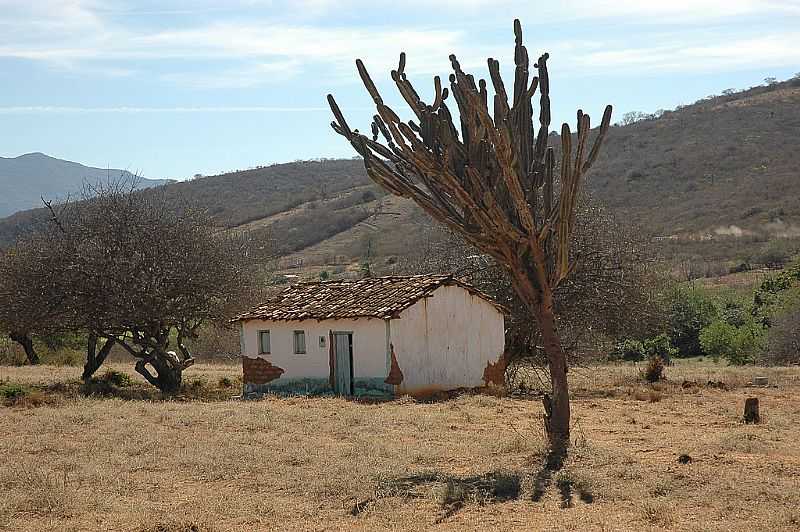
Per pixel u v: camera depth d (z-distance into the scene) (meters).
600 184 101.62
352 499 12.31
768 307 50.41
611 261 32.97
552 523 10.74
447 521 11.05
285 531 10.79
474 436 17.31
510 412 21.73
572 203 14.04
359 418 20.12
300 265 83.38
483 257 33.78
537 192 15.03
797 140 101.31
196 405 24.11
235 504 12.12
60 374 36.09
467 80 14.13
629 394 26.09
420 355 27.59
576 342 33.97
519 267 14.47
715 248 77.50
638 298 33.34
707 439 16.22
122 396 28.91
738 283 65.00
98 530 10.96
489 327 30.05
